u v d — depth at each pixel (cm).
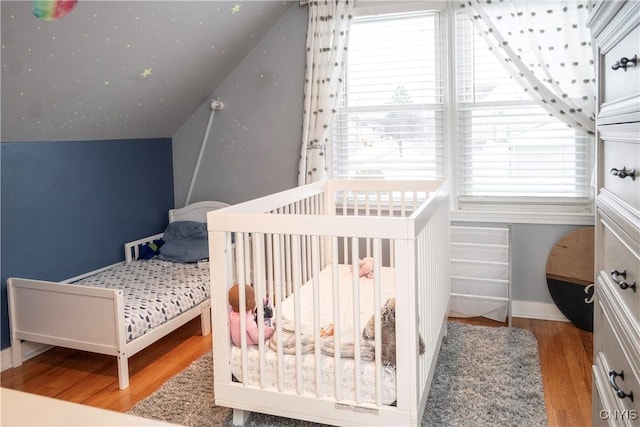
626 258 117
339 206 362
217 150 388
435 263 235
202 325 317
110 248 347
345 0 334
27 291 269
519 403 223
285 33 358
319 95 343
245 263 207
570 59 295
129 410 227
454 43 329
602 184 147
